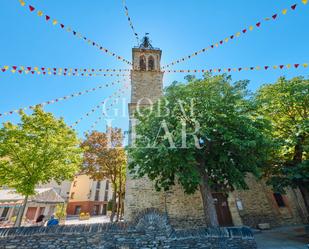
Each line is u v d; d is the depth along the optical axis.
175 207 11.20
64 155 10.66
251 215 12.61
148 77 17.41
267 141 7.77
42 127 10.40
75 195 37.38
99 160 19.31
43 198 17.95
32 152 9.45
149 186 11.73
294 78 10.98
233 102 8.55
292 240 8.81
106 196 40.47
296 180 9.65
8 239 6.00
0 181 9.49
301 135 10.04
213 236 6.54
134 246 6.23
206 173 8.80
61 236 6.19
